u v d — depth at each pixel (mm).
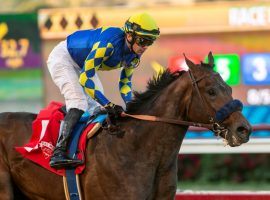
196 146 16766
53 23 18766
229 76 18281
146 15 10602
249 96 18219
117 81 18109
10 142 11281
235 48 18266
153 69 18266
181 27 18344
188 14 18375
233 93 18281
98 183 10477
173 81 10562
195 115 10242
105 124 10641
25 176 11141
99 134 10695
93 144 10648
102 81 18156
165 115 10422
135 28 10523
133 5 19078
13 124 11461
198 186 19641
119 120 10695
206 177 20016
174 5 18422
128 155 10375
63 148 10672
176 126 10406
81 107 10906
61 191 10875
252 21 18219
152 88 10703
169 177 10539
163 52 18328
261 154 19953
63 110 11367
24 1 21047
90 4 19938
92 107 11516
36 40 18844
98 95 10547
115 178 10312
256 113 18188
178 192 15562
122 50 10773
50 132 11070
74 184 10680
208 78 10164
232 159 20016
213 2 18359
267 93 18172
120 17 18516
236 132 9820
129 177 10281
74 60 11242
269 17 18188
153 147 10398
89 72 10578
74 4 20250
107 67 10969
